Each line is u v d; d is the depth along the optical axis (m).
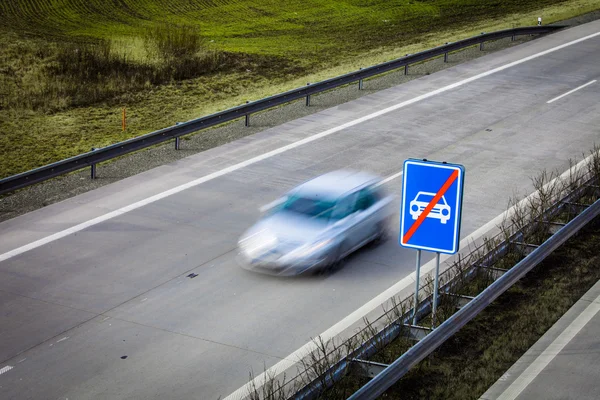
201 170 17.92
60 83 28.19
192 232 14.38
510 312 10.97
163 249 13.66
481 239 13.90
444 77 26.73
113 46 33.03
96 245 13.87
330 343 10.39
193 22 44.22
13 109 25.20
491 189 16.47
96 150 17.23
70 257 13.38
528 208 15.02
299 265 12.38
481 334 10.37
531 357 9.70
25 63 31.00
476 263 11.76
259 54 34.72
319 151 19.16
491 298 10.45
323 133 20.67
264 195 16.22
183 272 12.75
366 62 30.58
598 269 12.41
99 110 25.73
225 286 12.23
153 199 16.11
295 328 10.88
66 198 16.33
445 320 10.39
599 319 10.68
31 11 45.53
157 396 9.26
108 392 9.35
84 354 10.27
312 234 12.65
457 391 8.94
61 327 11.01
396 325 9.95
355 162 18.25
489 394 8.88
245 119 21.94
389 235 14.32
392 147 19.41
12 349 10.41
